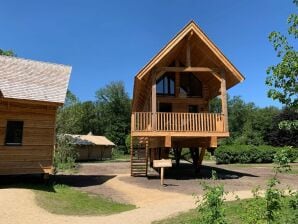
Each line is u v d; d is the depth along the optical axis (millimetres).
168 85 23719
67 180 20000
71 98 36562
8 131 16828
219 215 6004
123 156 66188
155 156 26938
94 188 17156
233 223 8352
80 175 23438
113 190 16625
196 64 23328
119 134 82250
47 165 17141
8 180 17766
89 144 52844
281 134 45969
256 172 24531
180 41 20391
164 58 20266
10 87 17031
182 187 17094
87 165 34969
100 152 55875
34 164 16891
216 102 84000
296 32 9117
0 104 16656
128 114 86000
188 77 24344
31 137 17078
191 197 14117
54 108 17844
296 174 22984
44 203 12289
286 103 8820
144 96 26516
